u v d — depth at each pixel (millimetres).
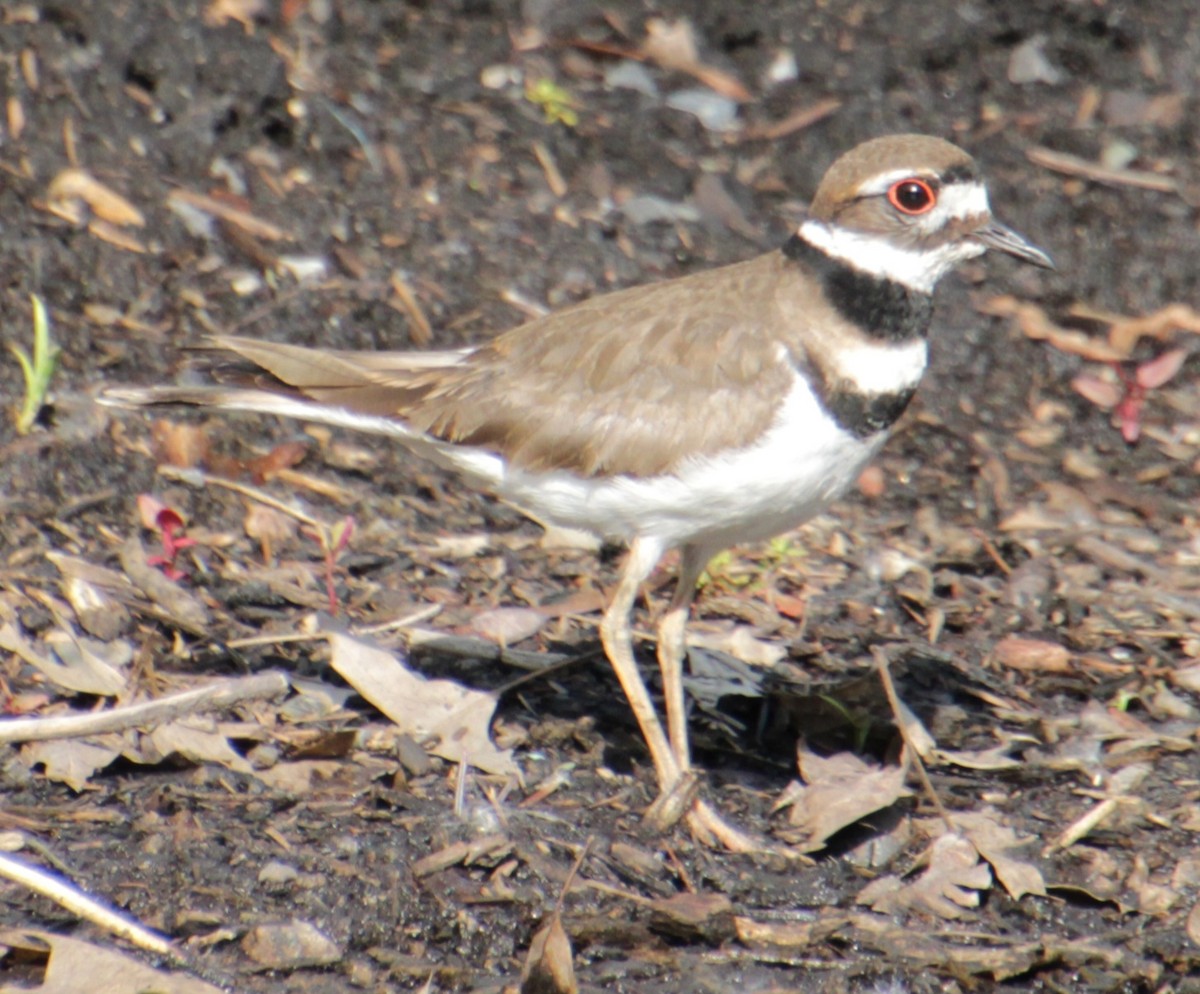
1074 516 13820
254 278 14273
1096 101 17578
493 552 12516
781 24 17922
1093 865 9820
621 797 10102
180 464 12641
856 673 11664
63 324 13469
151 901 8695
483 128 16422
